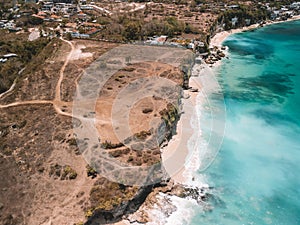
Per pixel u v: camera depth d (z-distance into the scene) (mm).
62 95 74688
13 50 110438
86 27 136500
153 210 50625
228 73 109188
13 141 58812
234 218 50625
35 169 51656
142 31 126562
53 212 44281
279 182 58094
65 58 97875
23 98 74625
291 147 67562
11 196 46719
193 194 54500
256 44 148250
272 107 84438
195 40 123000
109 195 46844
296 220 50688
